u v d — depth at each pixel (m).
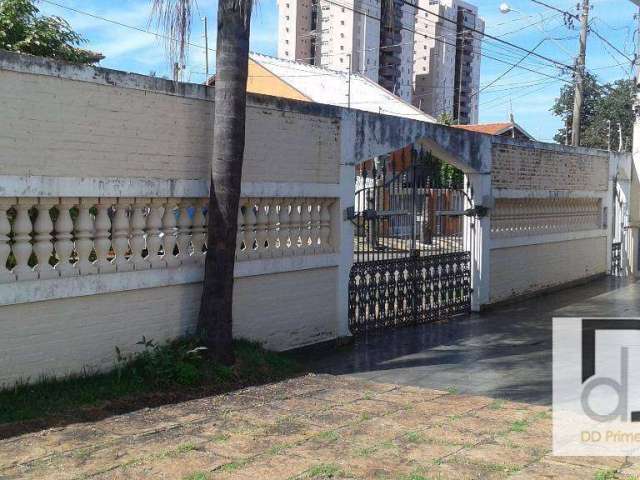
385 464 4.95
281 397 6.78
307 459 5.03
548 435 5.70
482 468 4.90
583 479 4.72
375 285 10.42
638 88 18.69
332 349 9.38
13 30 9.67
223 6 7.16
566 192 15.63
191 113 7.42
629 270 19.39
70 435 5.38
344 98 29.20
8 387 5.95
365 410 6.39
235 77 7.17
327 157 9.26
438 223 11.85
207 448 5.21
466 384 7.51
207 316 7.33
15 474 4.59
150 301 7.12
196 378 6.87
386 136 10.22
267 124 8.34
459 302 12.34
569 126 40.78
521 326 11.32
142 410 6.11
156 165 7.07
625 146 37.62
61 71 6.18
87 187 6.41
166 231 7.32
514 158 13.59
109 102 6.61
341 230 9.56
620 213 19.08
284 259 8.64
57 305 6.30
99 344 6.67
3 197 5.84
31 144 6.01
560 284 15.85
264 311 8.48
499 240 13.24
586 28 20.28
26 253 6.12
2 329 5.90
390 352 9.23
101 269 6.68
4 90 5.80
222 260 7.29
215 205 7.25
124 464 4.82
